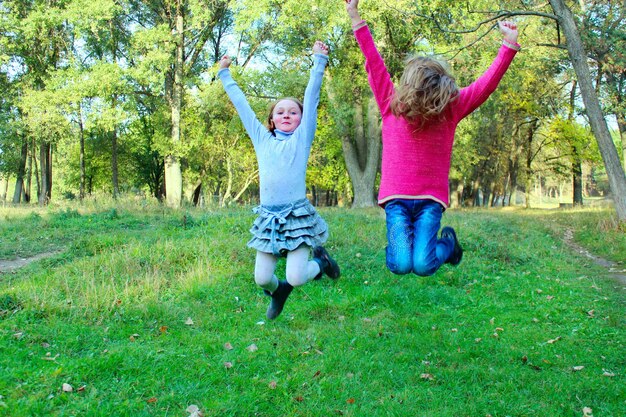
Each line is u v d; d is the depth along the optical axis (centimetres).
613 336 589
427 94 344
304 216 381
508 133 3431
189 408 401
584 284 842
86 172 3703
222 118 2656
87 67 2497
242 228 1070
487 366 506
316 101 389
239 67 2483
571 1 1970
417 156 365
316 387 451
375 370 492
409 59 367
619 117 2408
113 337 545
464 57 2047
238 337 565
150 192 3897
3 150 2792
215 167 3070
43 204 2450
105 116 2205
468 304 720
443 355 527
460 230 1165
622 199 1440
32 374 438
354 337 570
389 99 382
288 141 388
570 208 2802
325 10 2216
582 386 461
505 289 788
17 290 657
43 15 2239
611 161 1442
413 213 370
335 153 2959
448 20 2072
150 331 572
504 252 994
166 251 882
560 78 2917
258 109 2380
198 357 502
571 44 1442
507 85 2655
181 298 687
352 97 2498
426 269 346
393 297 715
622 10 1906
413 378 475
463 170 3164
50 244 1123
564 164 3384
